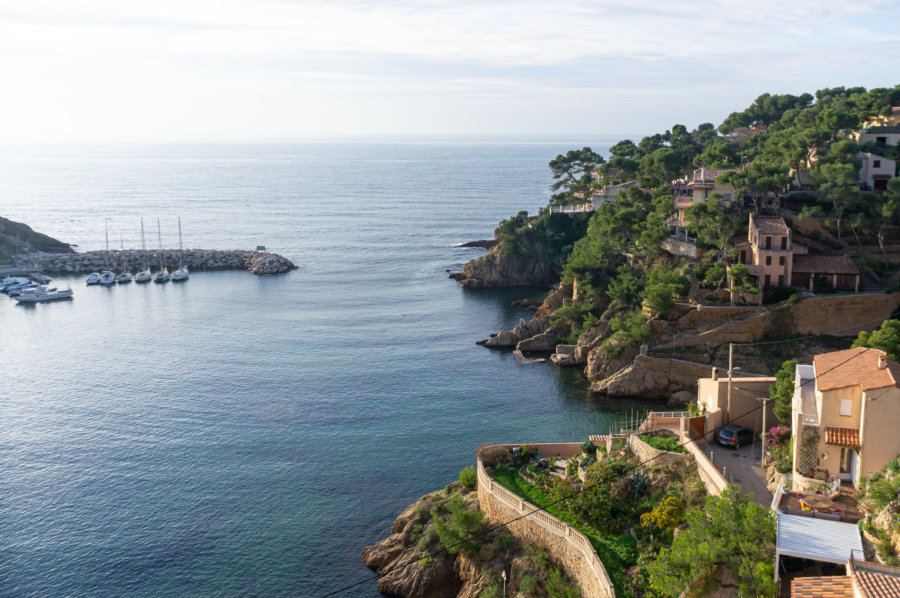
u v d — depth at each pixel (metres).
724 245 124.94
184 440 101.50
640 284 135.62
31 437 103.31
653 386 114.94
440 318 169.62
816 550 43.62
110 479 90.38
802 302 113.75
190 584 70.00
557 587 57.44
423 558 67.94
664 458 65.56
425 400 115.94
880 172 140.38
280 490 86.69
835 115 157.25
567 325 143.62
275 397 117.94
